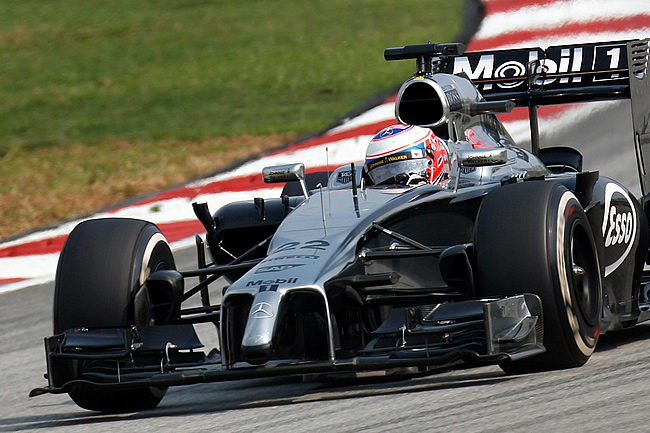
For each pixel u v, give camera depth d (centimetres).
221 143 6059
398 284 2028
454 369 1980
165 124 6656
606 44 2769
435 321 1741
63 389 1820
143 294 1945
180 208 4681
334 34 8444
